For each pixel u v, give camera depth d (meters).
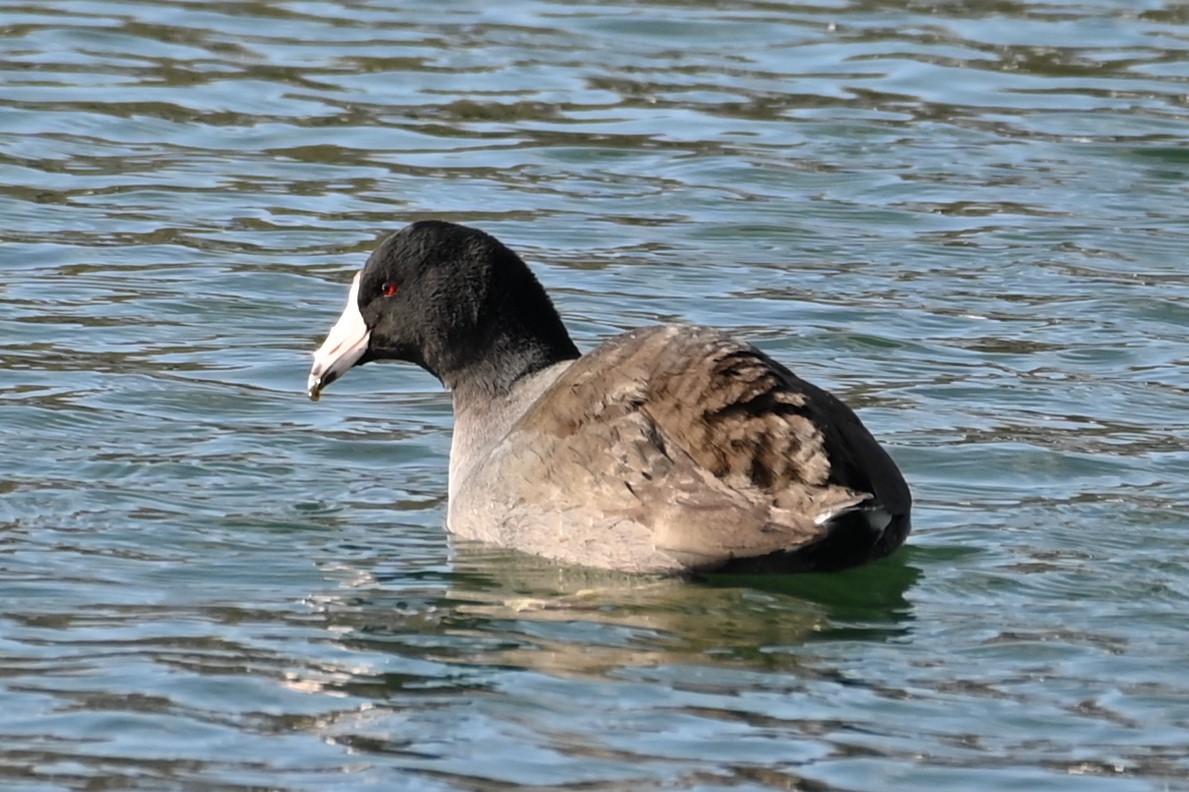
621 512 12.05
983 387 16.61
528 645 11.19
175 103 24.23
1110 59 26.58
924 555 12.80
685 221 21.06
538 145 23.22
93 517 13.49
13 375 16.39
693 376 12.04
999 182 22.41
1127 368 17.16
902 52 26.77
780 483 11.61
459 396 13.95
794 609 11.79
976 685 10.65
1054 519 13.57
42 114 23.59
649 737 9.89
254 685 10.56
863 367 17.16
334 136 23.33
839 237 20.72
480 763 9.56
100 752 9.71
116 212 20.86
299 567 12.65
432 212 21.03
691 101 24.80
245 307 18.47
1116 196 22.03
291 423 15.78
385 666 10.84
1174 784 9.47
